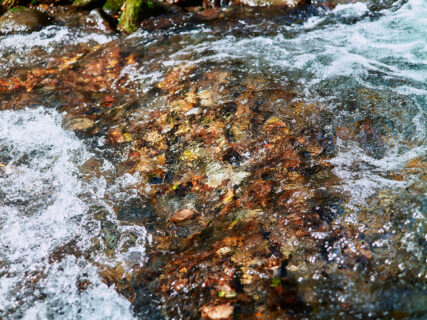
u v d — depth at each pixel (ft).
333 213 8.11
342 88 9.77
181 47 11.42
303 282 7.50
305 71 10.26
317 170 8.61
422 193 8.12
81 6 13.19
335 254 7.80
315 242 7.91
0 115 10.01
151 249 8.21
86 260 8.18
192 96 10.04
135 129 9.65
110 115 9.98
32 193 8.86
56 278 8.04
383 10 11.75
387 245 7.78
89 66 11.19
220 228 8.27
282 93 9.81
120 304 7.82
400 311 6.71
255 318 7.02
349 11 11.83
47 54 11.69
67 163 9.23
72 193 8.85
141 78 10.69
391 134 8.90
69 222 8.54
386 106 9.32
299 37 11.30
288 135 9.09
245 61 10.70
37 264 8.16
